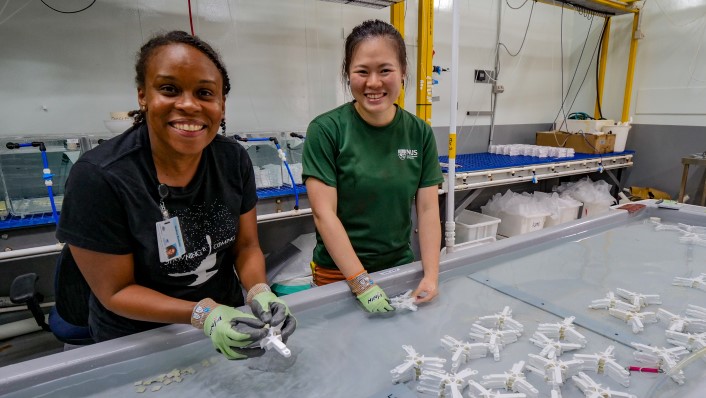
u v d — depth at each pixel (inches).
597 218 58.2
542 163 109.3
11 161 61.9
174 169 29.7
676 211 61.6
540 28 144.3
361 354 29.9
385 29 36.9
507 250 48.6
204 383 26.6
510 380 25.9
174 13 85.9
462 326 33.6
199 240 32.6
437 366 27.2
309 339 31.8
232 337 25.6
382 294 35.6
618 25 140.6
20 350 71.7
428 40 90.4
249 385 26.5
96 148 27.9
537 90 149.7
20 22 73.4
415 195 46.2
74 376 26.5
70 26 77.2
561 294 39.0
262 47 96.0
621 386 26.3
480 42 130.5
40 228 59.6
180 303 29.5
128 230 28.9
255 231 38.7
